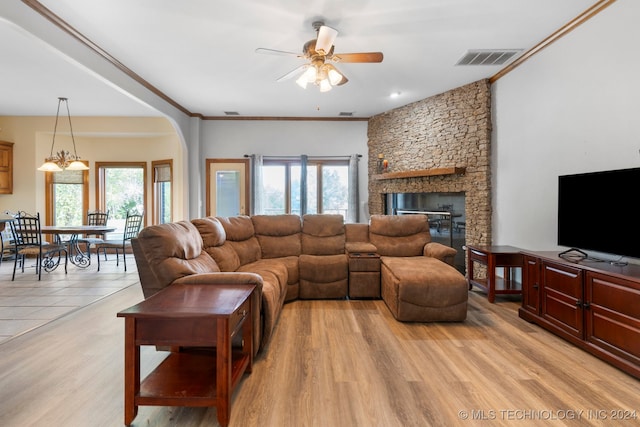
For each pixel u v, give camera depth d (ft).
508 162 12.85
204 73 12.95
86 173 21.84
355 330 9.10
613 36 8.45
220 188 19.98
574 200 8.93
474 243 14.16
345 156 20.22
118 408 5.61
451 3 8.48
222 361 5.06
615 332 6.78
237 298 5.83
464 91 14.47
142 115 19.77
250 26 9.47
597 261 8.15
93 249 22.44
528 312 9.63
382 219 14.07
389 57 11.63
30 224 15.44
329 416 5.39
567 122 10.00
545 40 10.53
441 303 9.57
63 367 7.00
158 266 7.20
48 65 12.18
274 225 13.34
